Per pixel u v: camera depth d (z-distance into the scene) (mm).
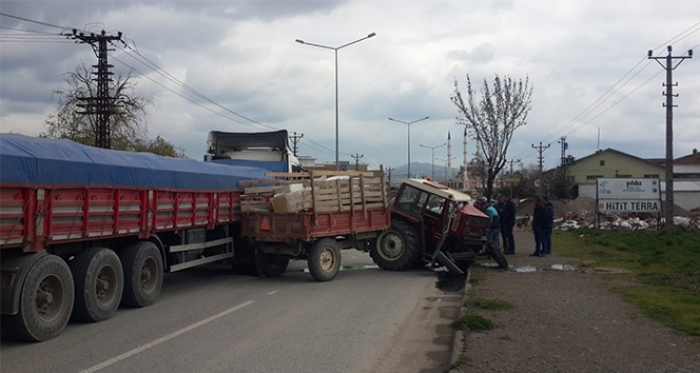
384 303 10469
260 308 9867
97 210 8594
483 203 19469
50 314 7793
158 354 6969
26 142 7562
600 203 27781
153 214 10047
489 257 15594
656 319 8312
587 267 14453
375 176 14359
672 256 15648
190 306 10047
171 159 11203
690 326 7738
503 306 9289
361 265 16469
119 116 35375
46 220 7613
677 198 56281
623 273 13156
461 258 14945
